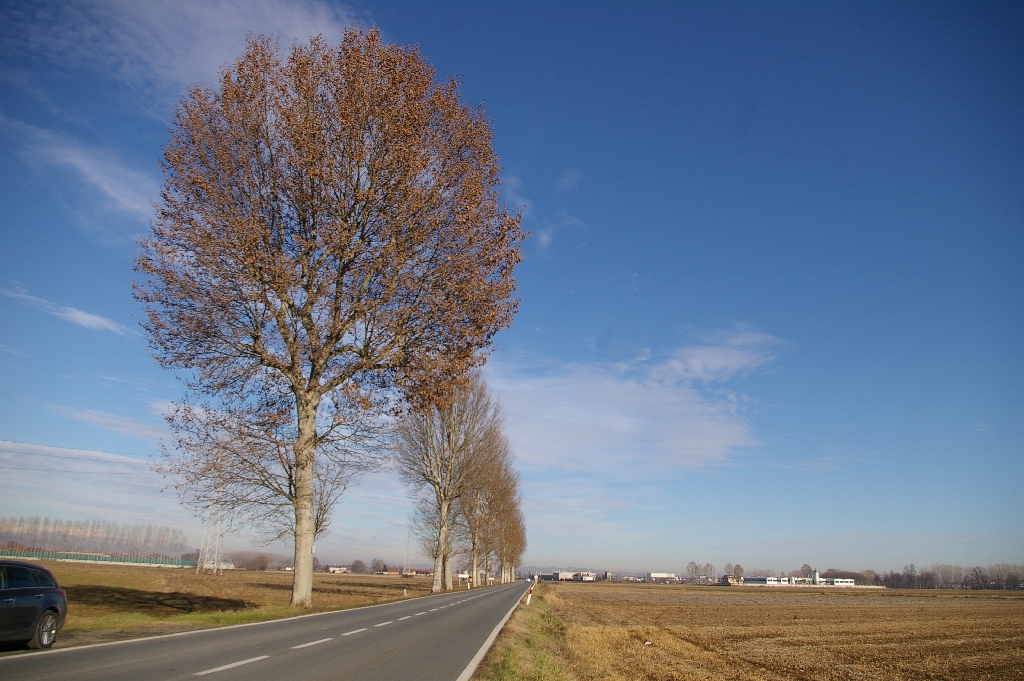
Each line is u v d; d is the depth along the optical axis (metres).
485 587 75.88
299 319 21.64
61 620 12.05
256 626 16.64
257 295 20.27
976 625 45.03
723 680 17.41
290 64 21.16
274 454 22.12
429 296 21.31
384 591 57.34
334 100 21.06
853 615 56.06
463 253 21.70
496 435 57.00
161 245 19.64
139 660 10.20
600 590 122.00
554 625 28.73
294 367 21.75
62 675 8.71
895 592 155.88
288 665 10.33
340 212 21.20
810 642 32.06
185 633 14.35
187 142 20.47
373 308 21.16
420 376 21.38
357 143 20.91
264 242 20.06
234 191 20.86
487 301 21.95
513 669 11.60
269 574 111.50
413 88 21.27
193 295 20.00
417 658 12.09
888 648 30.00
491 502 72.19
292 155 20.36
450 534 61.72
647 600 77.00
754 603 79.00
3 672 8.91
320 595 40.69
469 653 13.27
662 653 23.20
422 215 21.50
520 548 113.69
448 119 22.38
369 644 13.79
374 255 21.00
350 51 21.20
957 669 23.70
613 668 17.14
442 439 54.50
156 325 20.17
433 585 51.91
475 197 21.86
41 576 12.08
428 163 21.52
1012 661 26.03
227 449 20.92
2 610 10.68
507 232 22.58
